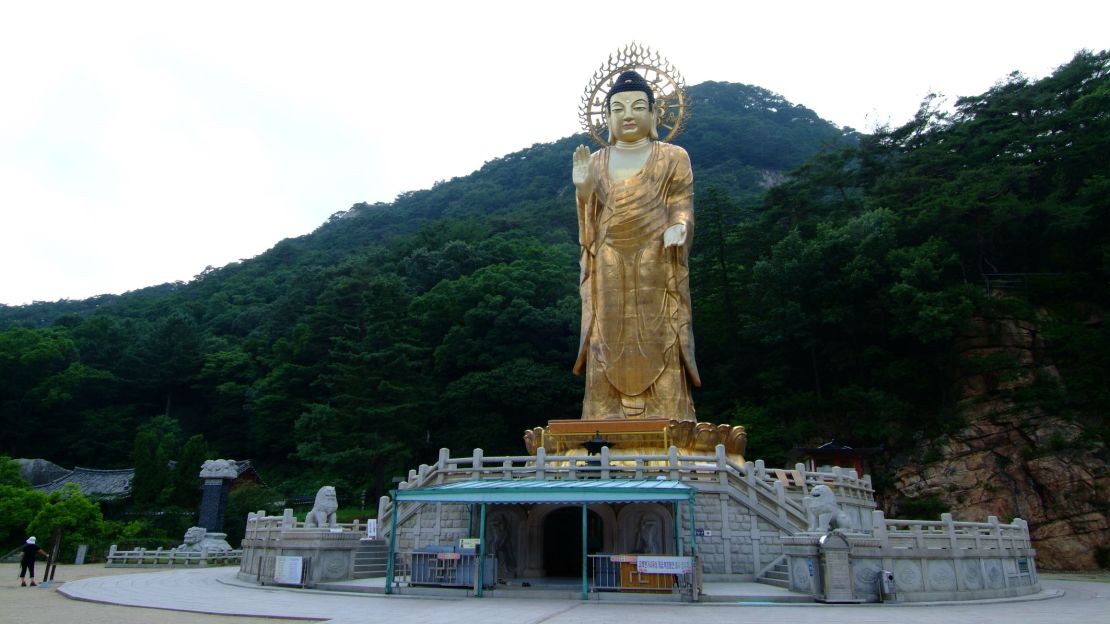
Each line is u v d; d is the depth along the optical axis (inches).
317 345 2618.1
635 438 983.6
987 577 757.3
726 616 540.7
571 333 2393.0
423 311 2628.0
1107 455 1419.8
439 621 503.2
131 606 618.5
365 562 851.4
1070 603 706.8
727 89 7785.4
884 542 692.1
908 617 549.3
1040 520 1412.4
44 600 687.1
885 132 2327.8
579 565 859.4
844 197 2297.0
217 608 594.6
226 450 2684.5
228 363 2844.5
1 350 2746.1
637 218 1125.1
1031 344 1631.4
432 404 2142.0
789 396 1814.7
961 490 1496.1
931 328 1612.9
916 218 1812.3
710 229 2129.7
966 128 2107.5
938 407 1657.2
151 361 2930.6
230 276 4616.1
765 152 5876.0
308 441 2005.4
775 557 820.6
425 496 715.4
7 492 1646.2
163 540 1582.2
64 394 2645.2
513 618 518.3
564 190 5713.6
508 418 2169.0
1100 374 1540.4
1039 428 1498.5
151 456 2043.6
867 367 1800.0
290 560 793.6
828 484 978.1
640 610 575.5
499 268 2733.8
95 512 1572.3
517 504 839.7
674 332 1090.1
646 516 821.9
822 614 563.8
